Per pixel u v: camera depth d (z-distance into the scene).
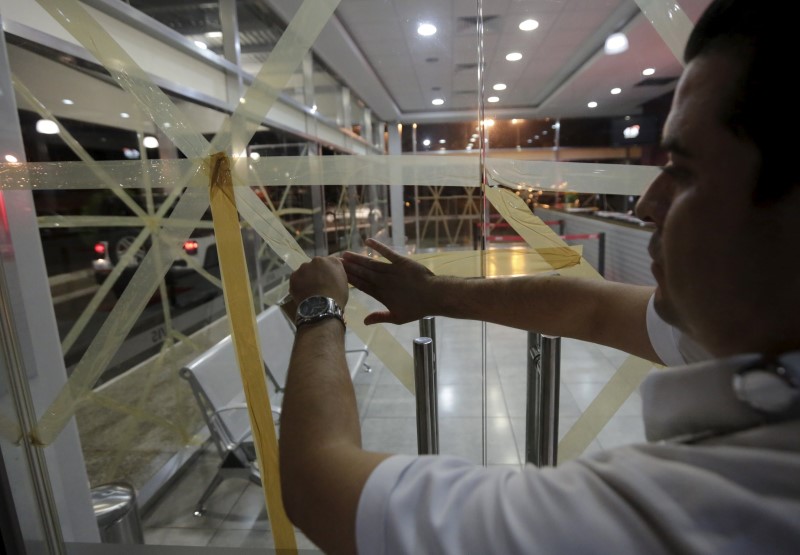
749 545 0.23
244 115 0.55
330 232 1.20
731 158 0.26
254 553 0.78
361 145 1.72
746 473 0.24
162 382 2.50
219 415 1.74
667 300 0.36
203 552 0.79
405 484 0.31
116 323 0.63
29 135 1.93
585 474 0.29
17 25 1.38
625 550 0.25
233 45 2.73
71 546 0.79
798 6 0.23
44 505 0.67
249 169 0.58
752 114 0.24
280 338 1.86
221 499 1.80
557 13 0.77
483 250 0.72
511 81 0.94
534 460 0.78
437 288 0.66
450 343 1.70
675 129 0.29
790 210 0.25
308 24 0.52
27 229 1.02
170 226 0.59
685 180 0.29
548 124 1.08
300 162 0.60
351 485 0.32
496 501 0.29
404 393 1.54
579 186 0.68
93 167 0.57
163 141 2.40
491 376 1.94
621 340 0.58
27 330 0.95
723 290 0.28
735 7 0.26
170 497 1.83
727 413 0.27
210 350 1.92
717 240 0.27
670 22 0.55
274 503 0.60
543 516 0.27
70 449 1.13
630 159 1.08
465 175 0.67
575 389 1.51
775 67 0.24
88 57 1.66
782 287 0.26
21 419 0.63
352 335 1.51
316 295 0.47
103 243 3.36
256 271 2.58
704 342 0.32
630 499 0.26
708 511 0.24
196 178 0.57
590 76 0.92
